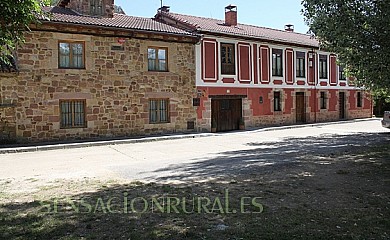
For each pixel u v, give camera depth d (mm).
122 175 7402
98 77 14281
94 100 14219
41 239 3820
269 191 5773
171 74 16219
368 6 7094
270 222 4285
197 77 17047
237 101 19031
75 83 13773
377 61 6965
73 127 13828
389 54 6793
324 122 22922
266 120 20172
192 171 7684
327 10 7793
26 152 11250
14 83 12578
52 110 13312
